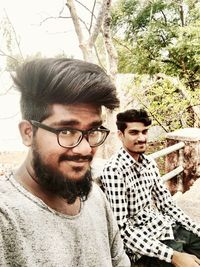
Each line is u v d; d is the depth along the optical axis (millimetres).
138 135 2434
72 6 4590
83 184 871
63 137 818
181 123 8922
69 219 923
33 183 879
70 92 786
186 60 11664
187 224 2617
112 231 1217
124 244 2283
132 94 8430
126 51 12492
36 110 826
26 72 826
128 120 2424
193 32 10406
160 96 8609
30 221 828
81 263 953
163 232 2443
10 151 8719
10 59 4262
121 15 12336
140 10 12289
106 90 819
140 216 2469
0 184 854
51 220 875
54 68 796
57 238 878
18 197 844
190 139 4816
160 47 12000
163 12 12547
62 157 830
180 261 2119
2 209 793
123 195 2314
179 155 4945
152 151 10289
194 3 12266
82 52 4719
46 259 835
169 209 2715
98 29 4586
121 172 2334
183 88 8758
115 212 2281
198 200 4195
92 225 1027
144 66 12055
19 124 860
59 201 924
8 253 785
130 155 2453
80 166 847
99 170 2543
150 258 2338
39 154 835
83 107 816
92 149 871
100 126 877
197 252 2533
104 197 1193
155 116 8594
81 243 955
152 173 2654
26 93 832
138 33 12617
